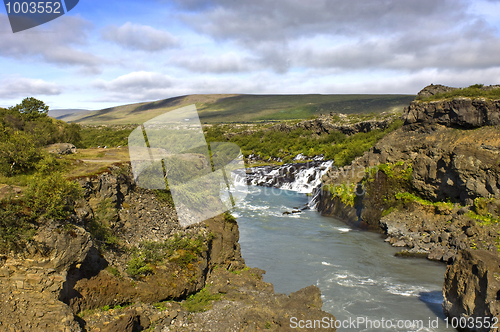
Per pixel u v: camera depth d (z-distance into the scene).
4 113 29.41
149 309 13.26
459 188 27.45
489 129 27.67
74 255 11.44
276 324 13.65
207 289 16.36
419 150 31.69
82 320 11.41
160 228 17.17
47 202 11.19
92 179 16.03
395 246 26.56
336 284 19.42
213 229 19.28
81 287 12.08
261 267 21.64
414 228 27.97
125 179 18.08
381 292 18.53
